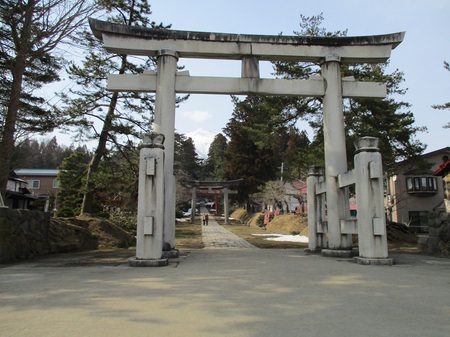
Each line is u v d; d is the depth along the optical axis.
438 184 33.09
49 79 13.32
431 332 3.60
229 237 23.84
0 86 12.25
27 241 10.57
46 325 3.77
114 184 18.12
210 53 11.40
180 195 47.59
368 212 9.01
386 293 5.41
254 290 5.56
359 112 15.80
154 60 16.61
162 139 8.89
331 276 6.95
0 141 11.52
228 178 50.66
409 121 15.44
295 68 15.16
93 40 14.44
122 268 8.06
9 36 11.63
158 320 3.96
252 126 16.67
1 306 4.55
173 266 8.35
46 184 48.16
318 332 3.59
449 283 6.27
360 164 9.23
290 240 20.81
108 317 4.07
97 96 16.00
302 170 19.47
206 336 3.46
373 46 11.80
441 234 11.68
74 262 9.36
